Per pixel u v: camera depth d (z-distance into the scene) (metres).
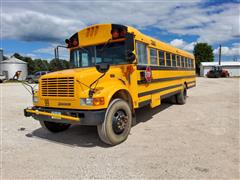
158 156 3.81
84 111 4.03
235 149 4.03
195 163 3.48
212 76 39.19
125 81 4.93
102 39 5.18
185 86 9.94
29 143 4.72
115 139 4.40
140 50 5.44
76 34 5.64
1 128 5.98
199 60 62.53
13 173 3.32
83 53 5.52
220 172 3.17
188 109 8.27
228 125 5.73
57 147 4.45
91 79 4.29
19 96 13.80
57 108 4.42
